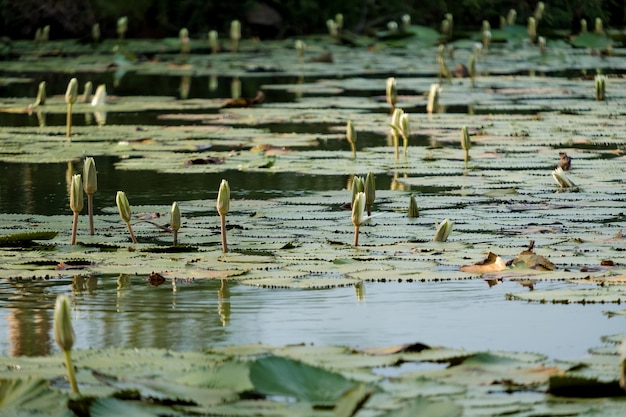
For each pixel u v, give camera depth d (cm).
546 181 1355
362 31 4534
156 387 569
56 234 1033
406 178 1391
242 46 4100
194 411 545
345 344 731
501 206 1197
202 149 1683
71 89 1800
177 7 4269
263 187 1352
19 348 724
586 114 2117
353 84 2833
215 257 955
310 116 2092
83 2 4166
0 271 901
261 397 568
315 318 801
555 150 1623
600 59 3728
